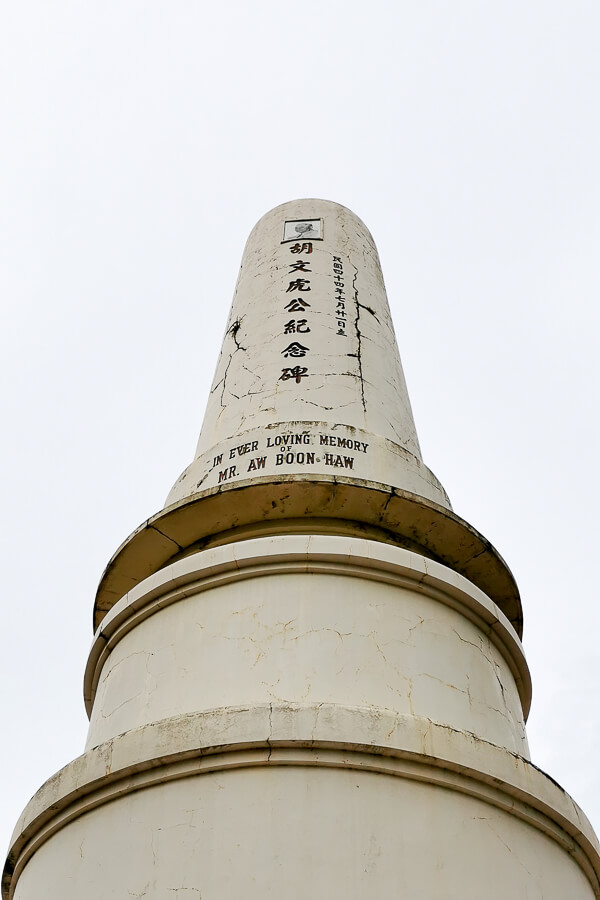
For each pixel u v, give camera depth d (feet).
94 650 30.86
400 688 25.70
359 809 22.38
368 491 30.35
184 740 23.56
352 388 36.29
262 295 41.01
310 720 23.27
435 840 22.47
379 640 26.50
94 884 22.71
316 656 25.70
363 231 46.78
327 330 38.45
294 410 34.83
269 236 44.80
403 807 22.75
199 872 21.61
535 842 24.48
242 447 33.24
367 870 21.43
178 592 28.37
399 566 27.89
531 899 22.99
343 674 25.43
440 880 21.81
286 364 36.88
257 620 26.66
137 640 28.68
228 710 23.80
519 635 34.94
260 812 22.26
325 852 21.58
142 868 22.22
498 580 33.06
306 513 30.96
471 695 27.09
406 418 37.93
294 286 40.70
